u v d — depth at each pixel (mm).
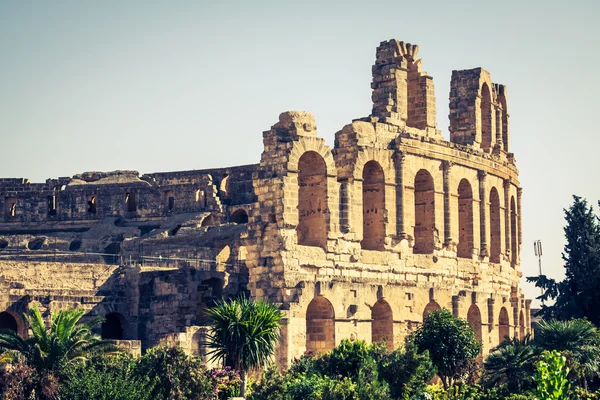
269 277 150000
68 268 154125
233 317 131500
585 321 158125
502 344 166000
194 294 152625
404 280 164625
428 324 147250
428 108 172500
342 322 154000
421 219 172000
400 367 135250
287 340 146375
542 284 192000
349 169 159750
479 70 182875
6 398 116875
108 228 199750
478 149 180750
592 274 187875
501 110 191125
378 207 164250
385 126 165500
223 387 129000
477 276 178000
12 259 176750
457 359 145375
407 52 171875
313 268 153000
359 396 126625
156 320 153000
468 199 178875
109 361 124312
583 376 147250
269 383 128250
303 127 153750
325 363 137250
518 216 195250
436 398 135875
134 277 154750
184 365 124625
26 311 144875
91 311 150250
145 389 121312
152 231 193125
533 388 139875
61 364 121562
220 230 175375
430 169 170875
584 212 191375
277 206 150375
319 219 156375
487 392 139125
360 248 159750
